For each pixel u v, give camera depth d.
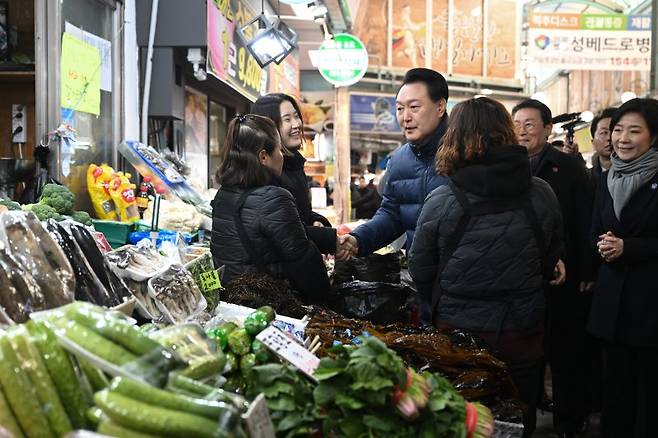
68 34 3.87
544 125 4.16
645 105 3.45
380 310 3.29
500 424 2.22
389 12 21.77
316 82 17.62
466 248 2.71
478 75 23.91
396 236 3.59
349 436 1.59
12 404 1.26
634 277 3.43
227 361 1.73
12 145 4.18
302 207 3.76
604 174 3.72
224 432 1.21
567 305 4.26
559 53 13.14
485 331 2.72
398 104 3.30
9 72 3.86
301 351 1.81
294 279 3.02
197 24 4.84
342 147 15.70
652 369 3.45
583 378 4.32
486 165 2.71
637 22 13.06
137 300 2.06
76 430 1.24
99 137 4.41
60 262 1.82
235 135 3.04
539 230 2.73
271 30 5.95
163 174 4.37
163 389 1.31
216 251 3.04
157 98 4.91
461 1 22.98
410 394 1.64
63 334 1.30
